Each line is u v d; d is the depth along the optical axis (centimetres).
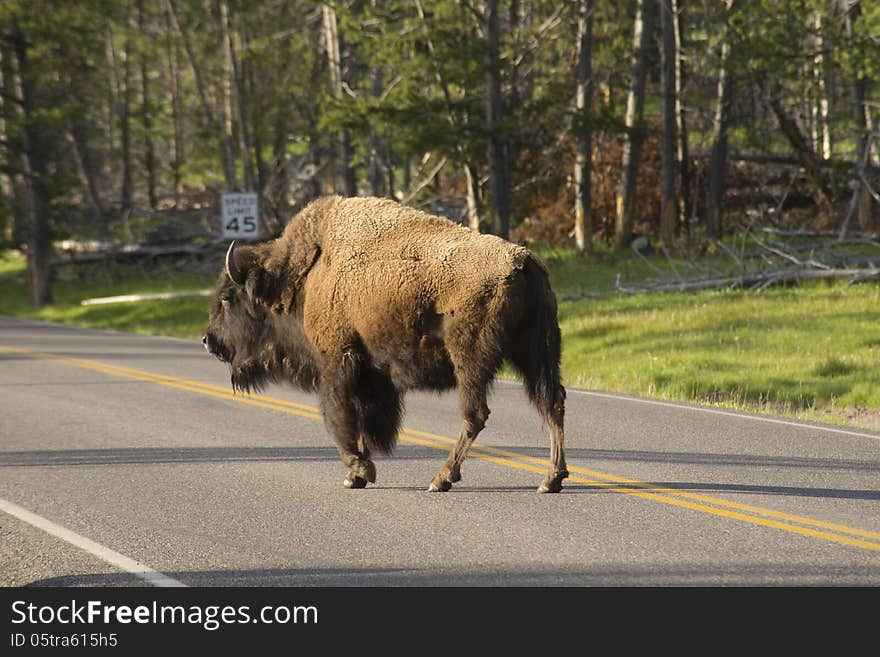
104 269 12925
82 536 2198
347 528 2217
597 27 12300
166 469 2856
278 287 2727
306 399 4144
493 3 8788
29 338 7394
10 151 11212
